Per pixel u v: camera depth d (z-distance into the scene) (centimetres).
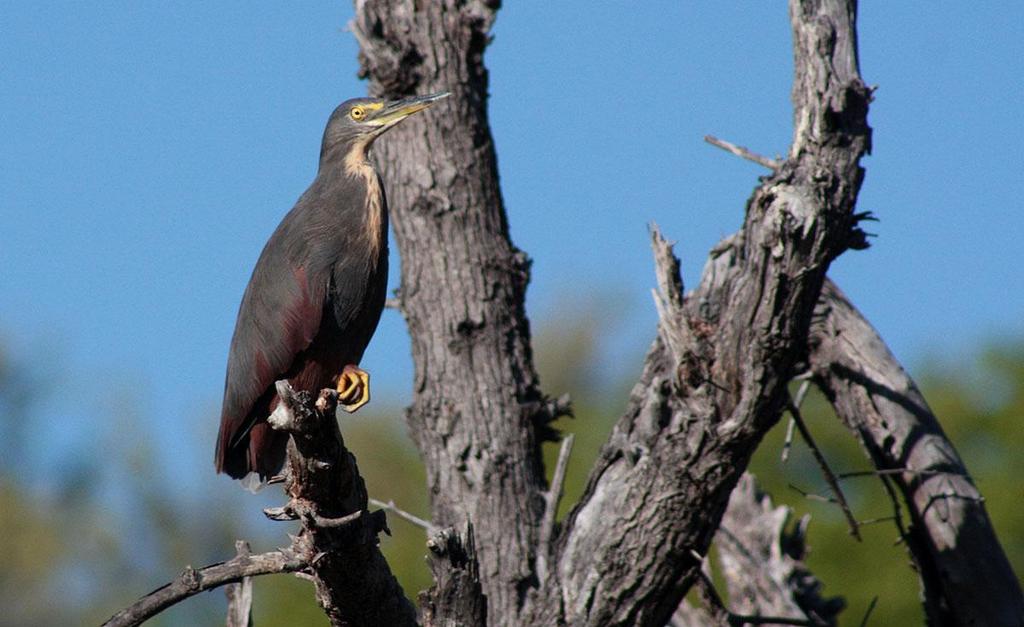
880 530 2031
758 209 1048
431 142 1288
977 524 1170
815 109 1068
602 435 2600
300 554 827
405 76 1307
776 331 1016
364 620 862
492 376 1227
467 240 1265
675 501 1040
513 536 1164
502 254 1275
